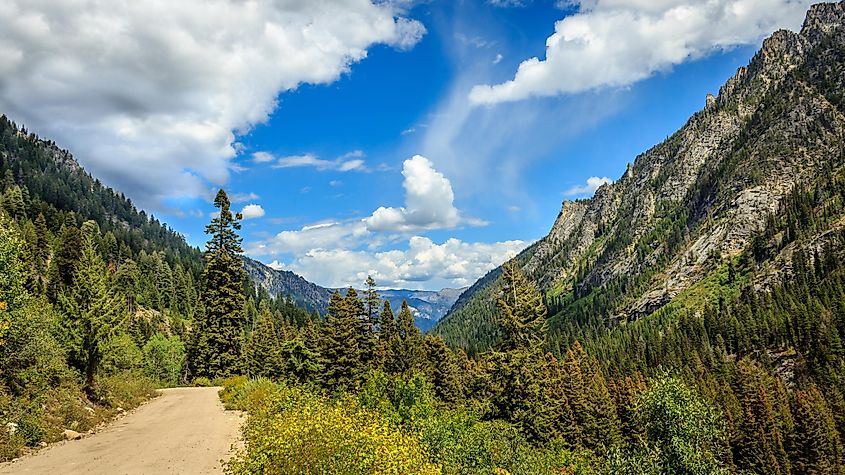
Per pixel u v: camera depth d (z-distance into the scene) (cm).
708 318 13538
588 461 3406
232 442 1553
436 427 1691
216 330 4488
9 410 1534
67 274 6856
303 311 15762
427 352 5538
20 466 1241
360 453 848
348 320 4141
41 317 2153
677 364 11369
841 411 6956
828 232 14500
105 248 14250
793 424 6575
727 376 9519
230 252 4706
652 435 2738
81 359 2236
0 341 1681
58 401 1842
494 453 1750
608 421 5734
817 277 13175
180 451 1425
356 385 3706
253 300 15188
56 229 13888
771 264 15550
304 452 837
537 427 3634
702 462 2575
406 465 910
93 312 2366
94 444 1530
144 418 2117
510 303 4291
